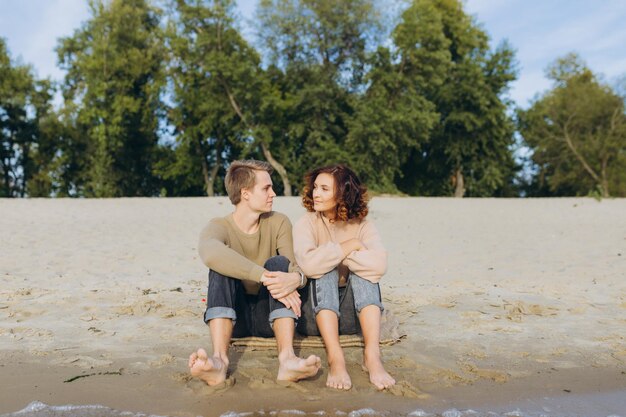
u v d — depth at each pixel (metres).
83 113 33.47
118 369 3.10
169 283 6.13
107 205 16.27
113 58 32.62
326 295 3.03
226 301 2.97
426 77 33.06
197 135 34.81
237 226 3.27
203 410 2.52
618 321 4.46
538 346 3.70
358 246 3.12
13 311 4.48
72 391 2.74
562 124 39.22
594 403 2.68
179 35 32.22
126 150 35.75
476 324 4.28
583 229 12.55
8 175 38.69
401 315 4.60
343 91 32.09
